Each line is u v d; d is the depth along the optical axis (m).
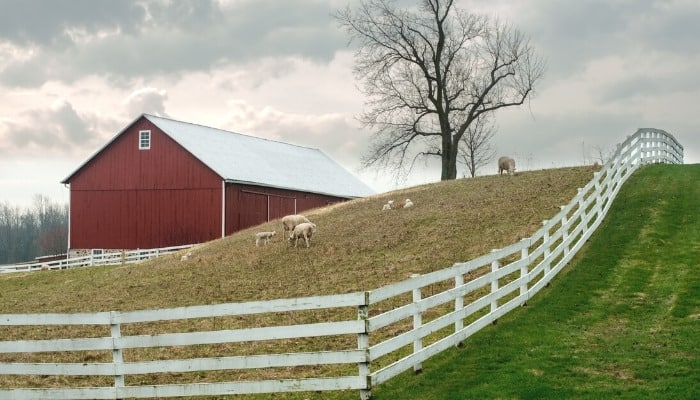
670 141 42.56
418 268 23.70
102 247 52.62
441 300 14.45
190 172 50.56
